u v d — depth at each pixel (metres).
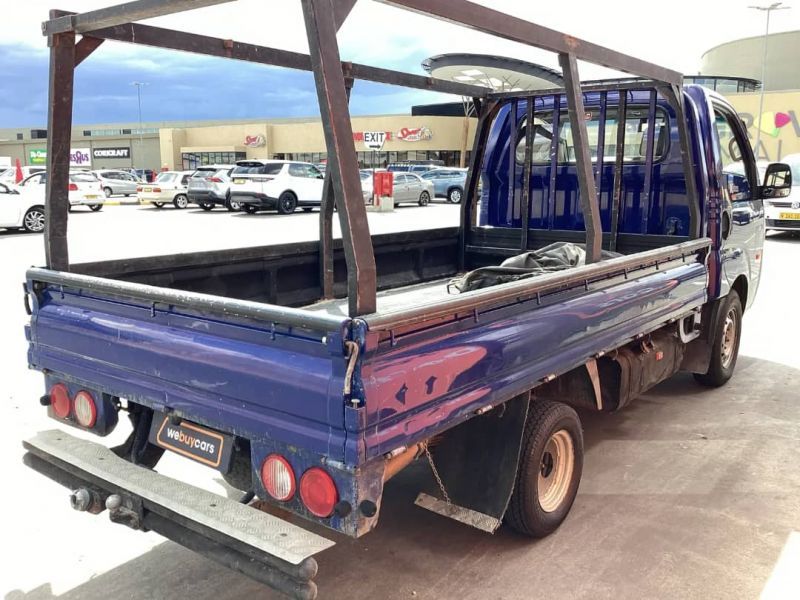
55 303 3.22
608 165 5.36
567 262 4.31
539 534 3.51
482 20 2.65
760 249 6.36
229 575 3.27
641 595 3.11
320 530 3.63
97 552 3.46
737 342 6.20
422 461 4.54
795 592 3.15
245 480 2.71
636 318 3.99
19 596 3.08
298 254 4.47
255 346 2.42
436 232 5.68
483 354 2.68
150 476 2.77
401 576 3.26
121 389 2.93
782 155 41.72
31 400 5.48
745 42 61.66
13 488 4.09
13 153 75.12
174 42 3.48
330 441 2.20
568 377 3.74
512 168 5.82
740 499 4.06
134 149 76.81
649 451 4.75
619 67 3.79
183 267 3.76
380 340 2.19
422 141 53.03
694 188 4.80
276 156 57.50
